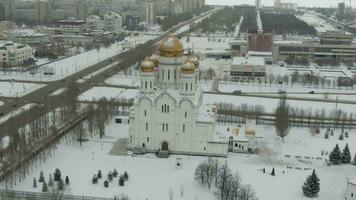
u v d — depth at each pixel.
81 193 189.75
